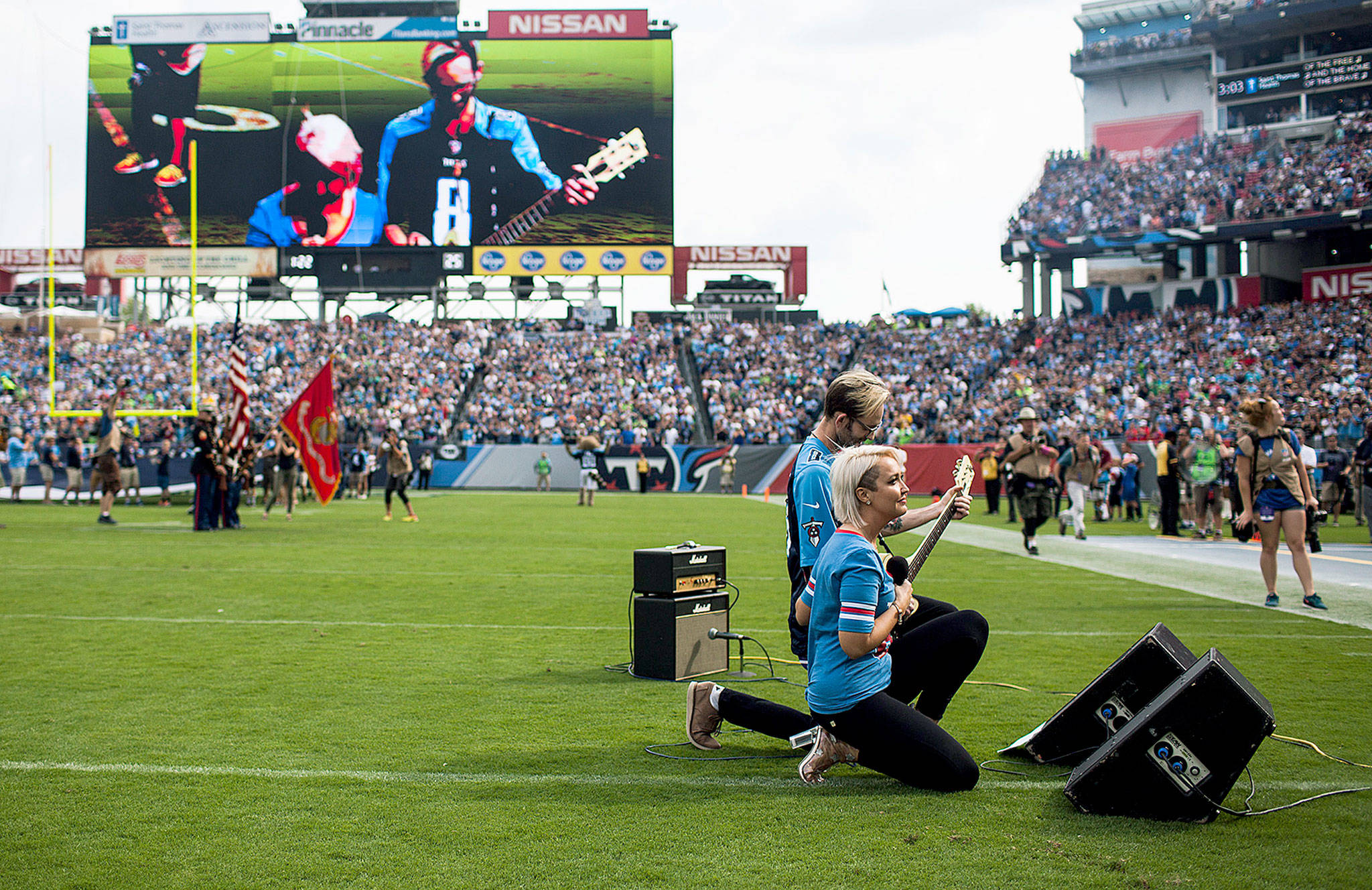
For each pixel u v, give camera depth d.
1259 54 46.16
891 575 4.40
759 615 9.10
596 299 48.25
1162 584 11.23
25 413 37.91
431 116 39.91
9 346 44.97
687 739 5.07
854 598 4.10
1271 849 3.60
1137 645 4.60
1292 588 10.81
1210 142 44.81
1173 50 46.91
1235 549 15.59
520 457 40.22
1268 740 5.06
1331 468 22.58
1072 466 17.62
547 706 5.71
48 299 50.03
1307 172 41.50
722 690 4.86
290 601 9.57
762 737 5.21
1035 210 45.44
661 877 3.34
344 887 3.27
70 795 4.17
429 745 4.93
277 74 39.88
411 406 41.31
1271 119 45.84
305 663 6.79
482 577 11.52
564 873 3.38
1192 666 4.36
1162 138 47.75
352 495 33.69
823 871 3.39
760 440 40.78
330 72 39.84
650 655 6.44
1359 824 3.86
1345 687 6.18
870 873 3.38
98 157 39.97
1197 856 3.53
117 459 18.86
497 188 40.00
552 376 44.44
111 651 7.14
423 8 41.50
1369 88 44.19
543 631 8.11
